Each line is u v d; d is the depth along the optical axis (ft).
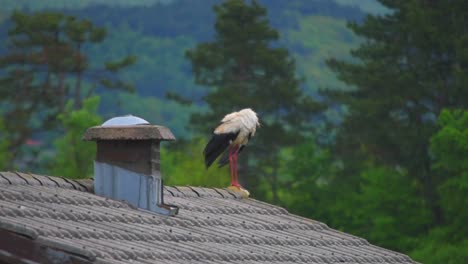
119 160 38.52
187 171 187.83
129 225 35.63
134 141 38.29
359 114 204.74
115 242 32.83
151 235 34.94
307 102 227.20
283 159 212.84
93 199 37.37
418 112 200.85
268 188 221.46
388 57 207.51
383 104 197.98
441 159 164.66
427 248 161.79
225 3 227.20
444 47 198.39
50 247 29.89
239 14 226.99
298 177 203.21
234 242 37.91
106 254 30.40
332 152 210.59
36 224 32.01
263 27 226.17
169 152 208.03
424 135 193.77
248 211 44.57
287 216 45.70
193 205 42.22
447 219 175.01
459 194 165.17
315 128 228.84
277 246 39.37
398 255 43.57
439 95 201.87
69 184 38.93
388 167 191.62
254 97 219.41
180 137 214.28
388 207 179.73
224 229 39.60
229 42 225.56
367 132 201.16
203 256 34.14
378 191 178.91
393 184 179.73
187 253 33.76
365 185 199.11
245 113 46.57
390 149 199.93
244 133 46.44
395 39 207.10
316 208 199.41
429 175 192.03
